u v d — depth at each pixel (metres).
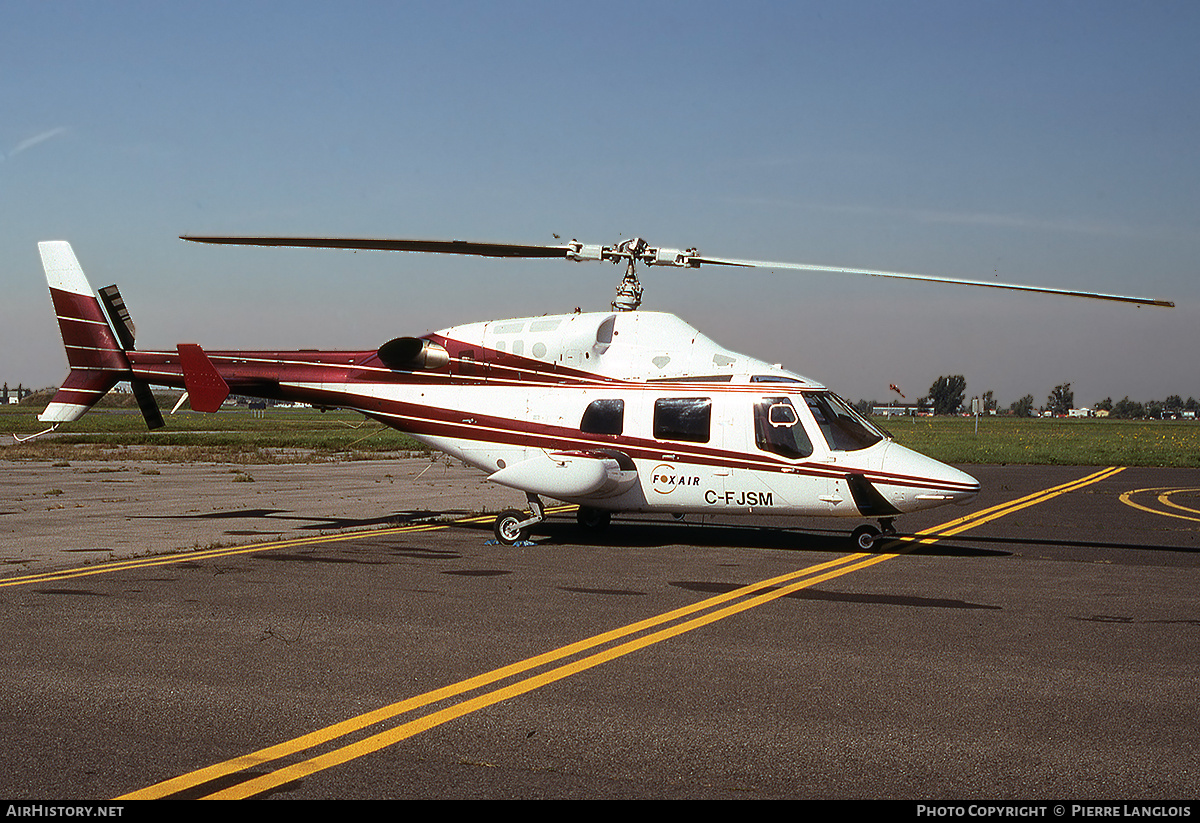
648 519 17.11
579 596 9.36
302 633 7.73
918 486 12.15
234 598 9.19
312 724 5.50
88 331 15.62
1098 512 18.36
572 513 17.58
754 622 8.16
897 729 5.41
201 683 6.30
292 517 16.81
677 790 4.56
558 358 13.76
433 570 10.93
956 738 5.27
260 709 5.77
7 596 9.27
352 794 4.50
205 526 15.41
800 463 12.61
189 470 29.81
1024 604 8.99
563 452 13.14
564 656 7.01
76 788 4.56
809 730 5.39
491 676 6.48
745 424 12.88
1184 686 6.27
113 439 53.94
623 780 4.68
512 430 13.88
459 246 11.45
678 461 13.09
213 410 15.02
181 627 7.94
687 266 12.14
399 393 14.51
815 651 7.16
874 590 9.73
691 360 13.45
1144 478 28.08
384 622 8.14
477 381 14.14
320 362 15.01
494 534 13.84
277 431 70.44
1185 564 11.62
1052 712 5.72
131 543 13.24
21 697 6.00
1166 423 138.25
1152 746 5.14
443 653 7.09
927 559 12.00
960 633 7.76
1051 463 36.25
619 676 6.48
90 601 9.03
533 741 5.22
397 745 5.16
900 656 7.02
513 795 4.49
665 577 10.50
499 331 14.16
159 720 5.57
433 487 23.59
